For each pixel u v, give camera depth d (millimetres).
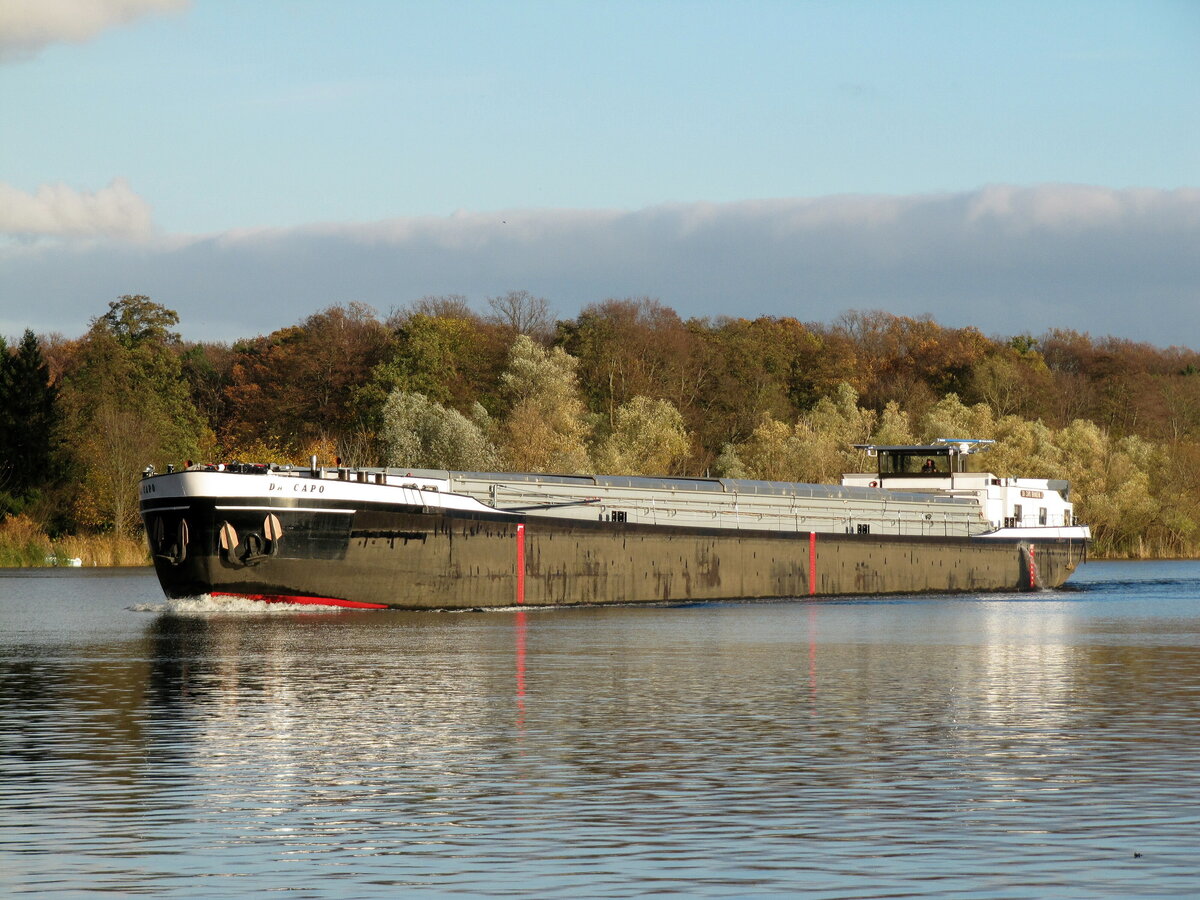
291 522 124500
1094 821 41062
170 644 99000
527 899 33469
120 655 90938
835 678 77938
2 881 35188
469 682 75625
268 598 127125
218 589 126188
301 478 125000
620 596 151750
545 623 121875
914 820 41344
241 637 104562
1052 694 70625
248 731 57969
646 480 163500
